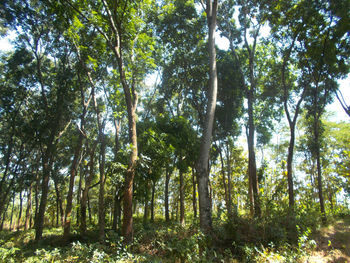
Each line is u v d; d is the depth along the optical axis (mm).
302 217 9484
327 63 11867
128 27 10156
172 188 28266
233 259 7016
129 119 8977
